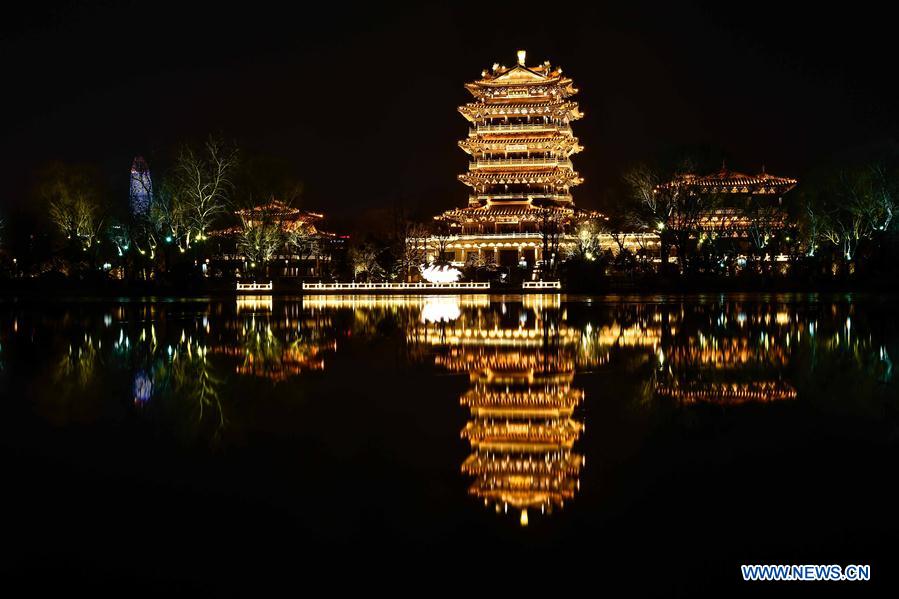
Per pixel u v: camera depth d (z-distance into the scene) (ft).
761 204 407.85
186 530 49.19
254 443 68.44
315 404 84.89
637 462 62.13
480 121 490.08
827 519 49.78
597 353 123.34
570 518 50.67
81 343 140.26
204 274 391.65
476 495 55.16
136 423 75.77
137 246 381.81
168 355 123.95
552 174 473.26
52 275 373.81
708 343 134.51
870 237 368.89
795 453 63.87
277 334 156.15
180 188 376.89
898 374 100.07
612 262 406.21
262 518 51.08
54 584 42.29
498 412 80.43
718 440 68.18
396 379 100.68
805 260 366.22
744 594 41.11
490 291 355.77
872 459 61.82
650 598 40.81
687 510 51.70
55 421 76.43
